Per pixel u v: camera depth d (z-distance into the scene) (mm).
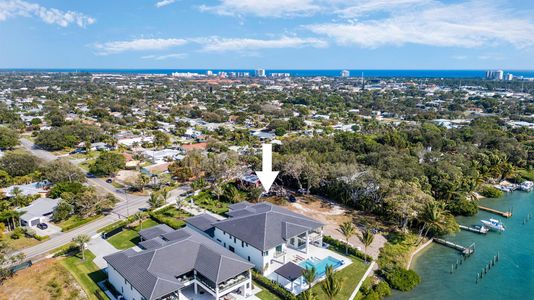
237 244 62406
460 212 88500
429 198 73750
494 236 77750
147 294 45406
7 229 75188
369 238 62719
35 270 58594
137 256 52500
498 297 56062
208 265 51688
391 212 76188
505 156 118688
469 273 62812
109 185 104875
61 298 51688
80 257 63250
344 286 55344
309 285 51250
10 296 52094
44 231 73812
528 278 61656
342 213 83812
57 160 106500
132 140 160125
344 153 115562
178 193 98125
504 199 101625
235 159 111875
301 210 85000
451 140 145250
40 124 190125
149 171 118000
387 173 90312
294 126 196500
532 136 158000
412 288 57562
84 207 80125
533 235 78500
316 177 91000
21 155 111750
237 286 51250
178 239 58250
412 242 70938
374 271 61000
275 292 53594
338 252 65938
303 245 68062
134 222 78750
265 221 62594
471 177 97625
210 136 171875
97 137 161125
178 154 138250
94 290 53625
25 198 84625
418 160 113562
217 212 84812
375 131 173250
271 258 59375
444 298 55469
